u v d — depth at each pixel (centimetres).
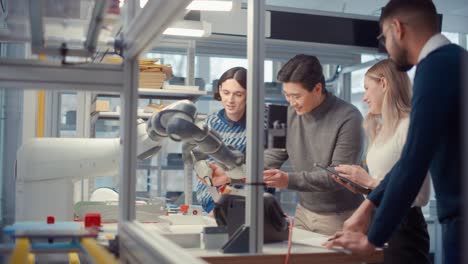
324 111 272
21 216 173
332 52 474
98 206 202
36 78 118
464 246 85
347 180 228
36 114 329
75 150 175
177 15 92
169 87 309
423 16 176
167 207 278
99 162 176
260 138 161
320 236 191
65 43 119
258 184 158
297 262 152
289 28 439
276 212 172
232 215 166
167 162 457
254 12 164
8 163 325
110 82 122
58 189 176
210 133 179
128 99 122
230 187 201
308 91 266
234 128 315
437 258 452
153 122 180
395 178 158
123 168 121
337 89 493
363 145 273
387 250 224
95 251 98
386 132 250
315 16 446
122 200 121
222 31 411
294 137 282
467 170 84
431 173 169
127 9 121
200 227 203
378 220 158
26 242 106
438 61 156
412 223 227
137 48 112
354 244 158
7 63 116
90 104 313
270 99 450
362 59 492
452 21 570
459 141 153
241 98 309
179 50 420
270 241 171
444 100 152
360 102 486
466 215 84
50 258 126
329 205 270
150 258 82
